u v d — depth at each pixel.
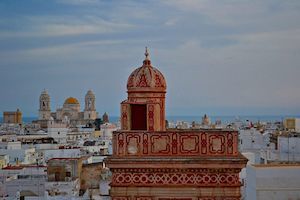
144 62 29.55
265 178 41.09
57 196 56.16
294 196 40.88
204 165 26.27
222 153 26.48
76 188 62.25
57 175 66.44
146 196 26.56
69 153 98.81
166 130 27.36
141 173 26.59
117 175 26.66
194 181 26.48
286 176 41.03
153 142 26.66
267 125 147.62
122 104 28.17
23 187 62.88
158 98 28.73
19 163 93.00
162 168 26.39
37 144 120.50
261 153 69.62
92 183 68.31
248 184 43.62
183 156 26.48
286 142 70.19
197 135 26.56
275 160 65.31
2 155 93.94
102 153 103.19
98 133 176.50
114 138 26.77
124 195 26.58
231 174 26.41
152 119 27.83
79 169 67.31
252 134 85.38
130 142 26.70
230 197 26.38
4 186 62.88
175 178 26.55
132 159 26.39
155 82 28.69
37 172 72.38
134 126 28.16
